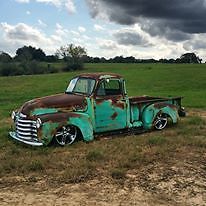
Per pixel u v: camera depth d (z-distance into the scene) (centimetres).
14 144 898
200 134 1044
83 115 901
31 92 3294
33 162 722
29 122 862
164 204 556
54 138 859
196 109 1706
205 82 3769
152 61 11381
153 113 1060
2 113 1644
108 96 962
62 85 4059
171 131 1074
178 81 4000
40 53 11281
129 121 1016
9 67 7225
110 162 749
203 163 768
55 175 675
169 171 709
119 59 11425
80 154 809
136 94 2641
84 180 650
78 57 8088
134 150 834
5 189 612
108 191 603
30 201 562
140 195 589
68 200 566
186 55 11181
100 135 962
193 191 612
